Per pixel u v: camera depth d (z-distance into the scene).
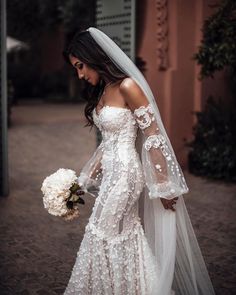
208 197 6.79
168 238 3.11
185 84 8.34
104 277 3.10
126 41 7.79
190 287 3.26
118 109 3.05
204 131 8.08
